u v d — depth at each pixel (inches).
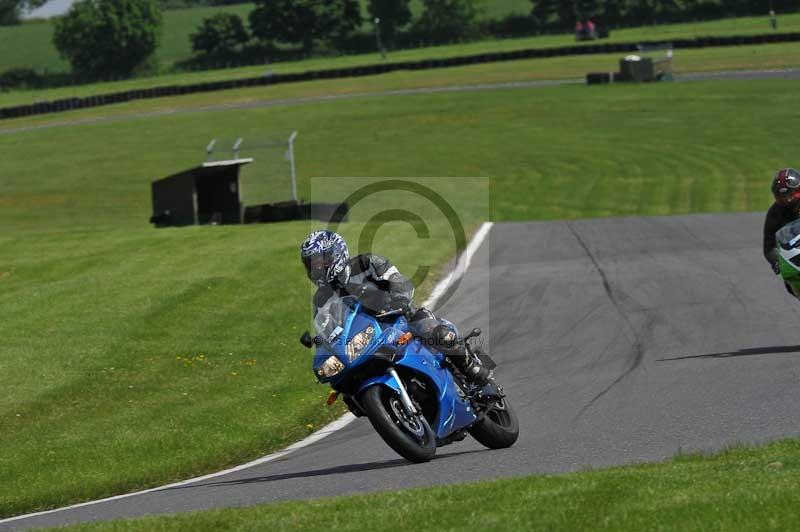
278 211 4360.2
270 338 1958.7
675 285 2215.8
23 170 7313.0
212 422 1445.6
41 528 889.5
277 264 2630.4
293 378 1680.6
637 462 963.3
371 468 1073.5
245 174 4872.0
